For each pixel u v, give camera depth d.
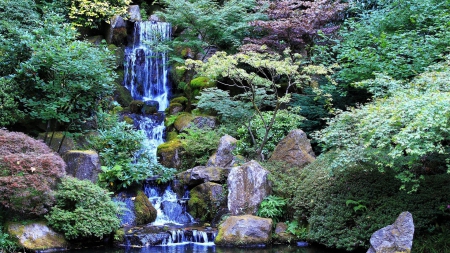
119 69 13.67
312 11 11.91
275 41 12.02
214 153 9.98
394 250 5.60
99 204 7.46
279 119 10.55
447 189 6.54
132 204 8.48
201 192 8.80
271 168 8.68
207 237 7.49
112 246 7.20
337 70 11.51
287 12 12.34
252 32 13.38
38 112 8.98
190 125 11.10
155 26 14.91
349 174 7.31
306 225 7.59
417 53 8.59
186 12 12.99
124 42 14.63
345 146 6.76
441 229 6.28
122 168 9.03
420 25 9.72
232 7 12.99
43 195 6.94
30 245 6.61
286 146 9.02
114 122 10.62
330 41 12.05
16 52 9.23
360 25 10.95
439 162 7.20
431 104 5.23
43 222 7.05
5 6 11.65
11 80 8.98
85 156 8.52
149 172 9.20
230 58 8.64
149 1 16.62
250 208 7.98
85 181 7.79
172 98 13.61
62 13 13.99
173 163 10.34
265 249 6.99
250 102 10.79
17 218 6.93
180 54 13.93
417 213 6.35
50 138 9.48
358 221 6.68
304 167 8.56
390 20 10.27
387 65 8.81
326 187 7.41
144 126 11.70
